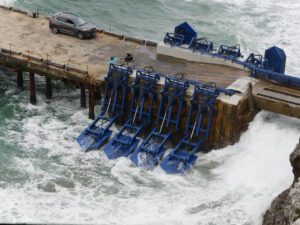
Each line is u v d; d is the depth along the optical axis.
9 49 34.91
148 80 30.38
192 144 29.48
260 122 28.50
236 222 23.72
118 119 32.44
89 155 29.50
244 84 30.27
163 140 29.97
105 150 29.64
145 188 26.66
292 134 27.52
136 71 30.67
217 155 29.08
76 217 24.05
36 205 24.69
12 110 33.75
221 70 33.03
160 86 30.36
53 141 30.61
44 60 33.12
